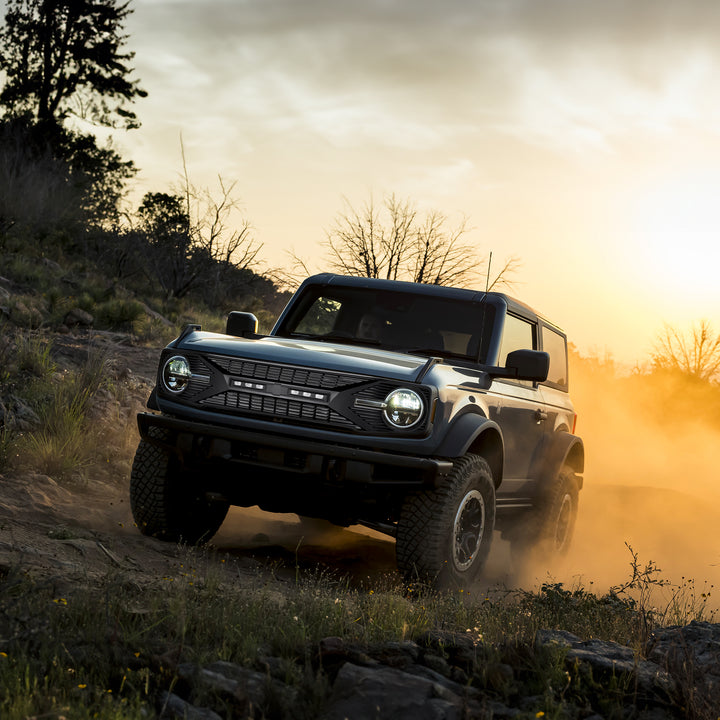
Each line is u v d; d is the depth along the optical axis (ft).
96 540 19.43
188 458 19.44
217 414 19.38
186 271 85.81
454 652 13.30
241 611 14.02
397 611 15.01
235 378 19.35
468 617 15.72
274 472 18.85
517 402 22.90
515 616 15.83
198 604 14.47
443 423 18.88
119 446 29.66
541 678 12.39
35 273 63.72
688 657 12.96
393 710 10.84
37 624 12.13
